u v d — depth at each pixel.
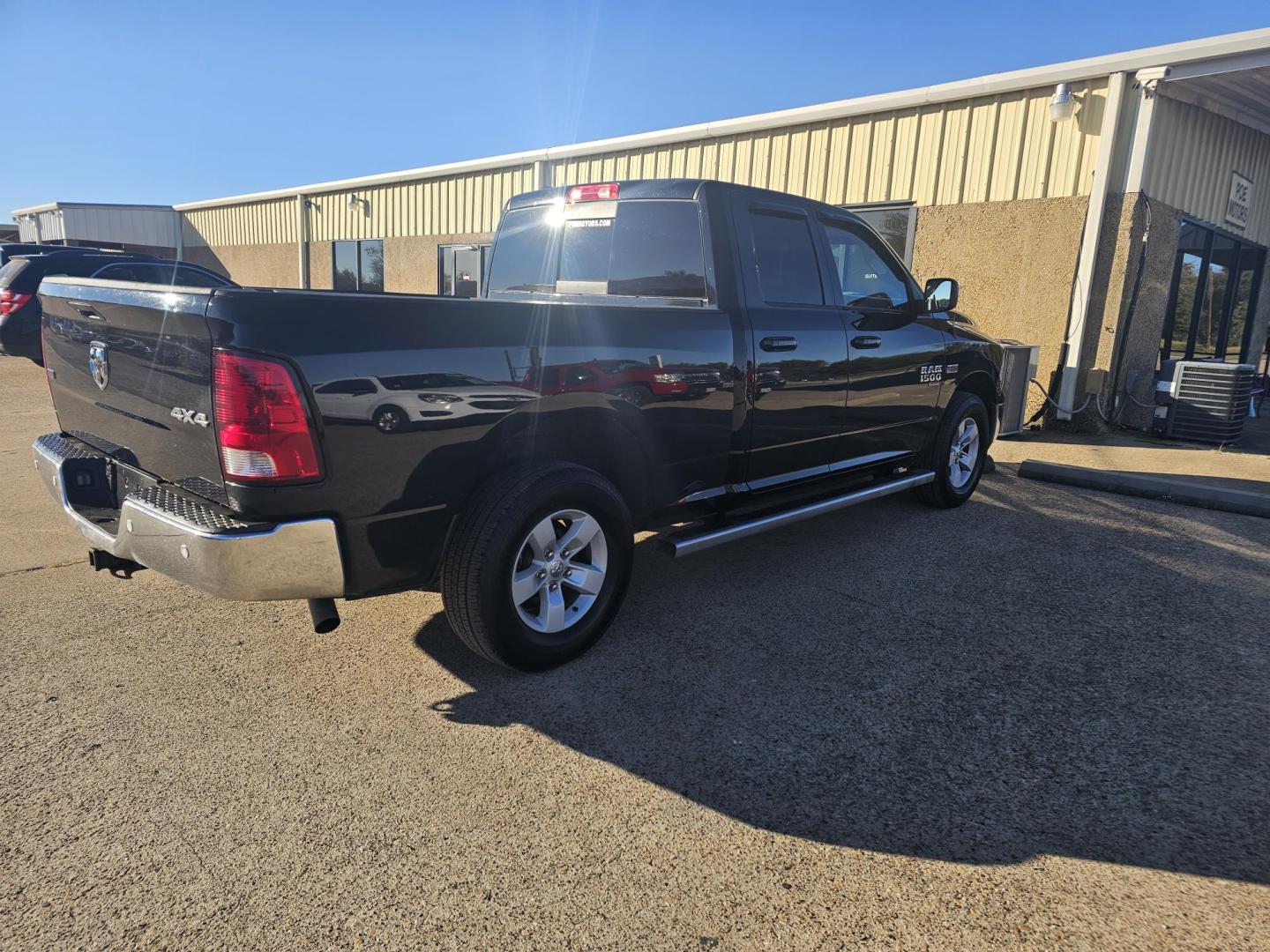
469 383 2.69
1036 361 8.29
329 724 2.70
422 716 2.76
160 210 24.88
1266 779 2.45
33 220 27.23
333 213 18.83
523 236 4.59
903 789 2.38
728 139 11.25
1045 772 2.47
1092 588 4.02
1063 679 3.07
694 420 3.47
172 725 2.68
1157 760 2.54
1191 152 8.95
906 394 4.77
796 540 4.78
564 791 2.36
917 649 3.31
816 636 3.42
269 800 2.29
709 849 2.12
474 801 2.30
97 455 3.10
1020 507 5.62
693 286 3.71
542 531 2.94
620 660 3.19
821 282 4.19
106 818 2.20
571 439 3.21
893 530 5.01
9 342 9.93
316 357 2.33
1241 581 4.16
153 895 1.93
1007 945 1.82
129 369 2.73
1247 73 7.44
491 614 2.81
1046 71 8.31
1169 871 2.05
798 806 2.30
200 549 2.32
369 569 2.59
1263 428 10.15
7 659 3.11
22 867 2.01
